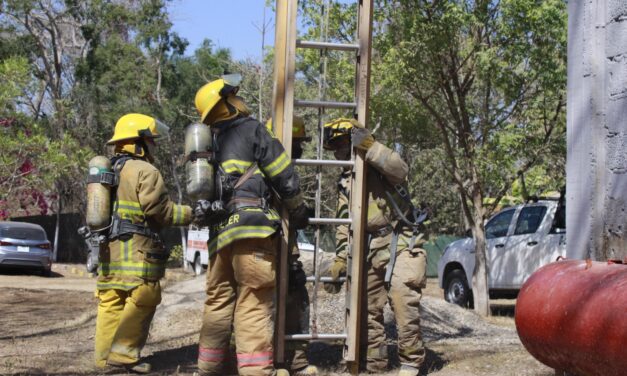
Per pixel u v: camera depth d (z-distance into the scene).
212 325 5.39
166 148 33.16
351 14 12.02
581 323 3.88
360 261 5.61
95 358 6.20
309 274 9.26
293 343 5.69
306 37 12.38
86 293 15.55
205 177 5.05
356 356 5.65
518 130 12.70
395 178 5.59
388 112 12.76
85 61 32.72
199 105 5.23
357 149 5.60
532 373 5.85
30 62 33.50
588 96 5.15
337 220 5.57
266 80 16.67
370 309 5.90
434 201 25.98
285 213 5.49
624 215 4.85
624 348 3.56
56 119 30.38
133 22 33.03
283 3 5.54
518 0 11.40
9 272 23.28
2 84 14.33
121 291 6.11
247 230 4.96
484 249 13.12
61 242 35.00
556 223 12.69
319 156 5.62
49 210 39.50
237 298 5.11
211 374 5.43
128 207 5.94
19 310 11.91
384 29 12.46
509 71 12.16
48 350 7.18
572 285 4.11
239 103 5.27
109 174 5.97
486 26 12.14
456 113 13.06
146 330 6.00
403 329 5.61
